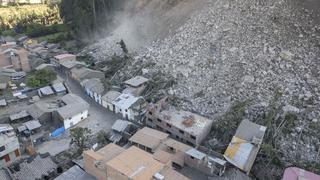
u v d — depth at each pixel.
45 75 74.94
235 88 57.22
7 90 72.94
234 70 59.72
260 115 52.28
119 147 46.31
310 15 61.78
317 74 53.50
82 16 101.62
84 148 50.72
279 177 44.12
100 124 59.22
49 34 120.44
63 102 64.75
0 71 79.94
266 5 66.56
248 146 46.62
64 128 57.16
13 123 59.59
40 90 70.38
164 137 49.62
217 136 52.66
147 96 63.62
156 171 39.22
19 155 49.72
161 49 73.56
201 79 61.84
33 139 54.22
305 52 56.81
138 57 75.81
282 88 53.88
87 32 101.94
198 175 45.41
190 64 65.25
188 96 60.41
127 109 59.16
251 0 69.19
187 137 51.12
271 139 48.59
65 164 47.50
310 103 50.59
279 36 60.53
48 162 46.47
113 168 39.31
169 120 53.91
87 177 43.53
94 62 85.38
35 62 87.50
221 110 55.66
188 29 73.06
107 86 68.50
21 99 68.19
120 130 54.22
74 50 99.31
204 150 49.28
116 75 74.31
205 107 57.41
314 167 44.19
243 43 62.78
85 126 58.53
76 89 75.06
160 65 69.50
